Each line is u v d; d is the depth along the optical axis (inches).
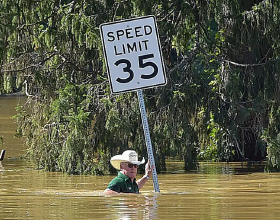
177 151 2041.1
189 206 964.0
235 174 1887.3
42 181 1712.6
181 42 1980.8
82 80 2198.6
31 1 2065.7
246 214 879.7
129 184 1188.5
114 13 2026.3
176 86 2068.2
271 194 1173.7
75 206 975.6
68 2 2130.9
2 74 2164.1
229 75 2030.0
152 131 2034.9
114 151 2030.0
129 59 1259.2
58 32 2063.2
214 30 2407.7
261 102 2034.9
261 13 1939.0
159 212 895.7
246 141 2295.8
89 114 2036.2
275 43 2016.5
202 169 2057.1
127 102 2043.6
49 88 2175.2
